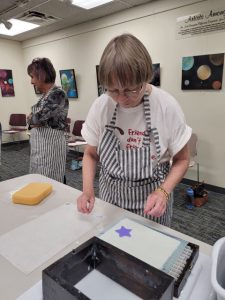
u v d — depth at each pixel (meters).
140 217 0.87
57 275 0.52
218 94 2.63
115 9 3.18
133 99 0.74
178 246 0.65
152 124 0.84
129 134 0.89
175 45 2.84
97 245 0.60
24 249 0.72
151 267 0.53
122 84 0.64
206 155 2.87
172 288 0.51
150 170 0.88
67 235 0.79
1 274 0.63
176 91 2.96
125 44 0.62
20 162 4.17
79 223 0.85
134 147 0.89
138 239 0.68
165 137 0.86
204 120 2.80
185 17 2.68
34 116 1.73
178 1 2.70
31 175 1.35
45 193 1.06
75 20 3.63
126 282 0.57
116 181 0.95
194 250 0.64
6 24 3.47
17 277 0.62
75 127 4.12
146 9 2.98
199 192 2.59
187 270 0.58
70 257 0.56
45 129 1.78
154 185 0.93
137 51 0.63
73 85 4.20
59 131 1.83
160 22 2.90
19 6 3.07
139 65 0.62
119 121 0.88
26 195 1.01
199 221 2.23
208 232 2.07
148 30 3.04
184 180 3.10
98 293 0.55
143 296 0.54
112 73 0.63
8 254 0.70
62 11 3.25
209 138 2.81
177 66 2.88
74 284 0.57
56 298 0.50
